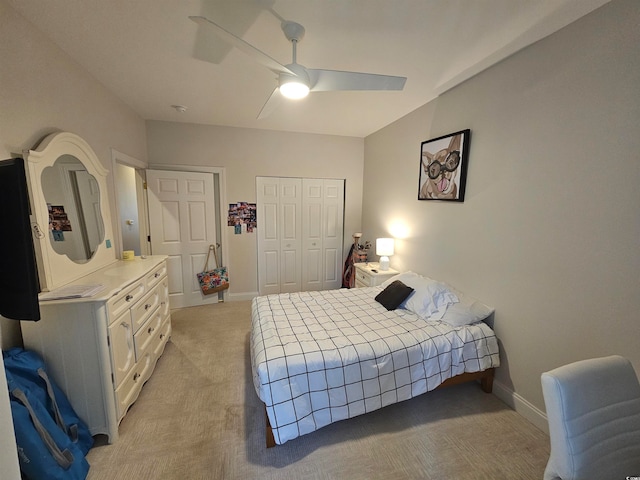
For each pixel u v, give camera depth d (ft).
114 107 8.94
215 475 4.99
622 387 3.35
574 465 2.98
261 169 13.50
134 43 6.15
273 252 14.28
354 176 14.94
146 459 5.26
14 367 4.57
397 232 11.57
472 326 6.94
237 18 5.32
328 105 9.80
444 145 8.51
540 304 6.00
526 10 4.94
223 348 9.39
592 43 4.88
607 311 4.90
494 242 7.04
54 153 5.76
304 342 6.09
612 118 4.67
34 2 4.84
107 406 5.50
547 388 3.19
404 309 8.16
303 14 5.18
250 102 9.67
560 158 5.48
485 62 6.75
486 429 6.09
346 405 5.66
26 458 4.20
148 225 12.09
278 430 5.17
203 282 12.93
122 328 6.01
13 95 4.96
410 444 5.69
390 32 5.67
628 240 4.57
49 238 5.57
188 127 12.23
